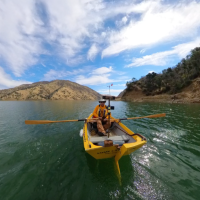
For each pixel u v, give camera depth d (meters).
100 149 3.00
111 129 5.48
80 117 11.23
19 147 4.69
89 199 2.37
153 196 2.40
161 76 37.56
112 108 4.21
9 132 6.56
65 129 6.94
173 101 23.58
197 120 8.36
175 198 2.35
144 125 7.30
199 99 20.59
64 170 3.26
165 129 6.48
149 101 28.84
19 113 13.64
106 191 2.54
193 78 27.61
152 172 3.07
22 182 2.84
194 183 2.71
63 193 2.52
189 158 3.70
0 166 3.47
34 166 3.46
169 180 2.80
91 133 4.88
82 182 2.81
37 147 4.67
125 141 3.87
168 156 3.80
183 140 5.05
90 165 3.43
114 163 3.41
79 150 4.37
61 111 15.33
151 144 4.66
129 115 11.49
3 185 2.75
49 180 2.90
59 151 4.32
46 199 2.39
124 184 2.71
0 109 17.52
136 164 3.39
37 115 12.28
